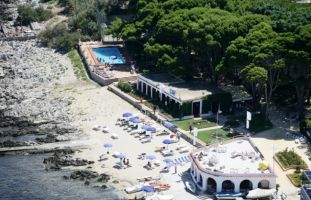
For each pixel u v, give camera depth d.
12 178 185.62
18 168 191.50
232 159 180.12
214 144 189.25
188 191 175.38
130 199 172.25
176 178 182.25
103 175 184.38
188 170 186.62
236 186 172.62
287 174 181.75
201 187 175.75
